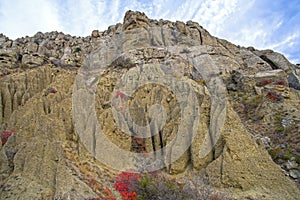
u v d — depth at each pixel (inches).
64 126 677.9
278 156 701.9
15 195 500.7
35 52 1373.0
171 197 537.0
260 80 1167.0
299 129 777.6
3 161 577.6
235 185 590.2
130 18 1416.1
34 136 619.2
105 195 535.8
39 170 540.7
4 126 736.3
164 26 1421.0
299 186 605.6
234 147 633.0
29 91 876.6
